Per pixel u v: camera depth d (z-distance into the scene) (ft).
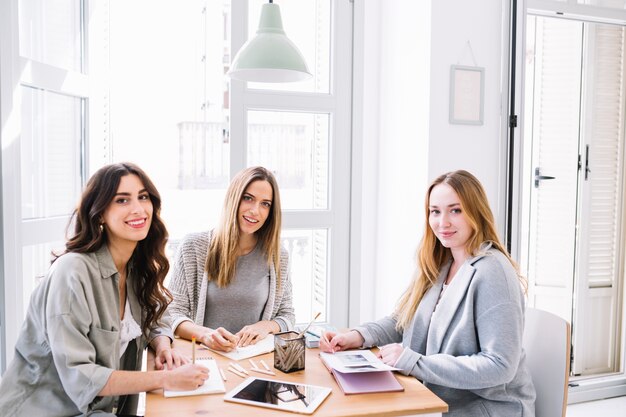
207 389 4.30
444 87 8.39
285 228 9.69
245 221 6.52
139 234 4.72
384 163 9.83
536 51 10.30
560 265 10.40
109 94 9.11
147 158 47.80
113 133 9.37
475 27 8.55
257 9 9.42
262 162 9.62
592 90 10.02
